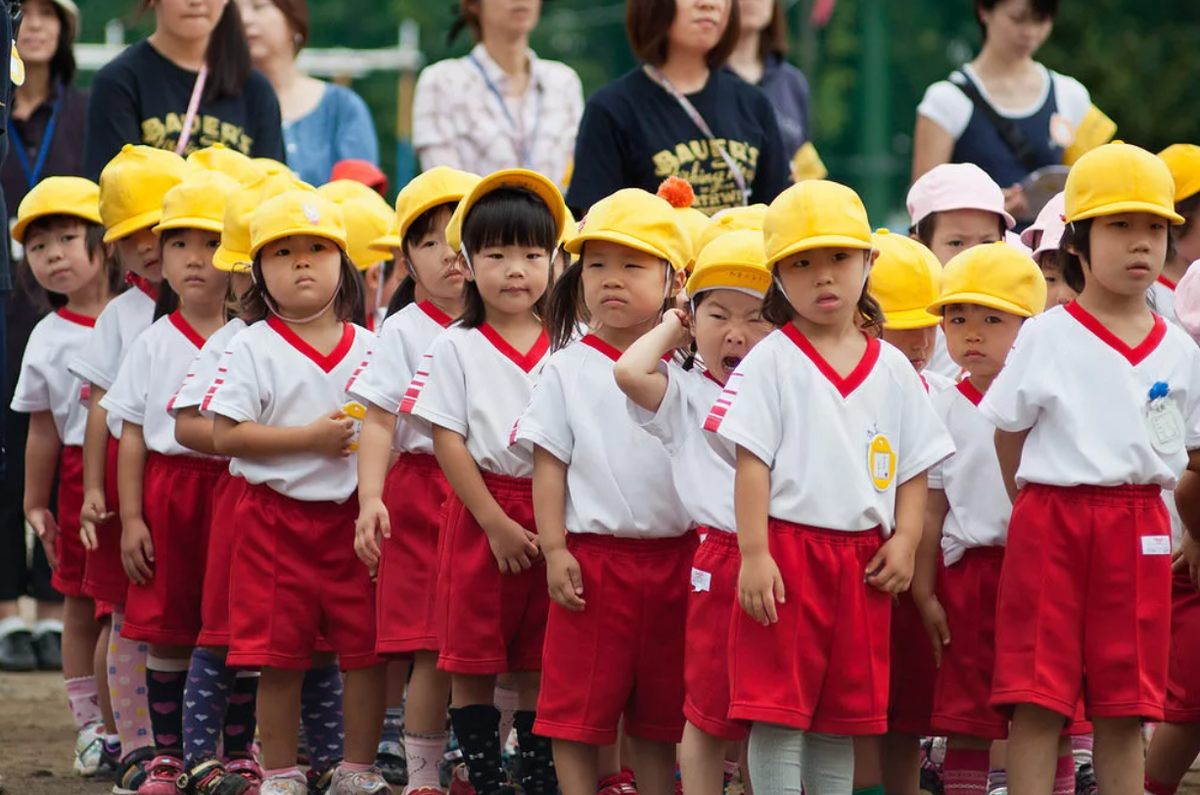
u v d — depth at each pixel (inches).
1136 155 521.0
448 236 590.9
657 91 769.6
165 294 676.7
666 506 540.1
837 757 508.7
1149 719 518.3
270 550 605.0
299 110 965.2
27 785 668.7
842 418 501.0
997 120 820.6
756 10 932.6
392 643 595.2
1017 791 526.3
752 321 528.4
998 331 564.1
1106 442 518.9
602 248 536.1
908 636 569.6
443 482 609.9
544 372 549.0
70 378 737.0
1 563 913.5
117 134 799.1
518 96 932.0
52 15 941.2
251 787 632.4
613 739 543.5
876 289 598.5
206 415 634.2
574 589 538.0
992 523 555.5
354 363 626.5
